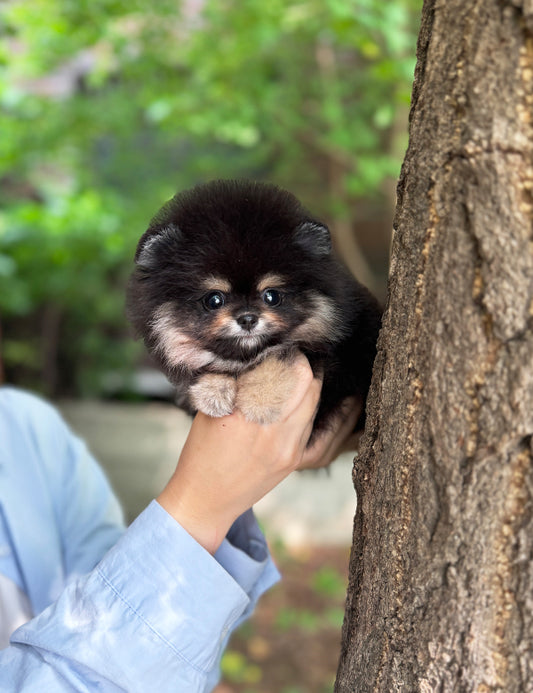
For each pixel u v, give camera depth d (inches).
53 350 84.1
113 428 71.6
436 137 15.9
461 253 15.6
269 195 22.8
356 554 18.0
